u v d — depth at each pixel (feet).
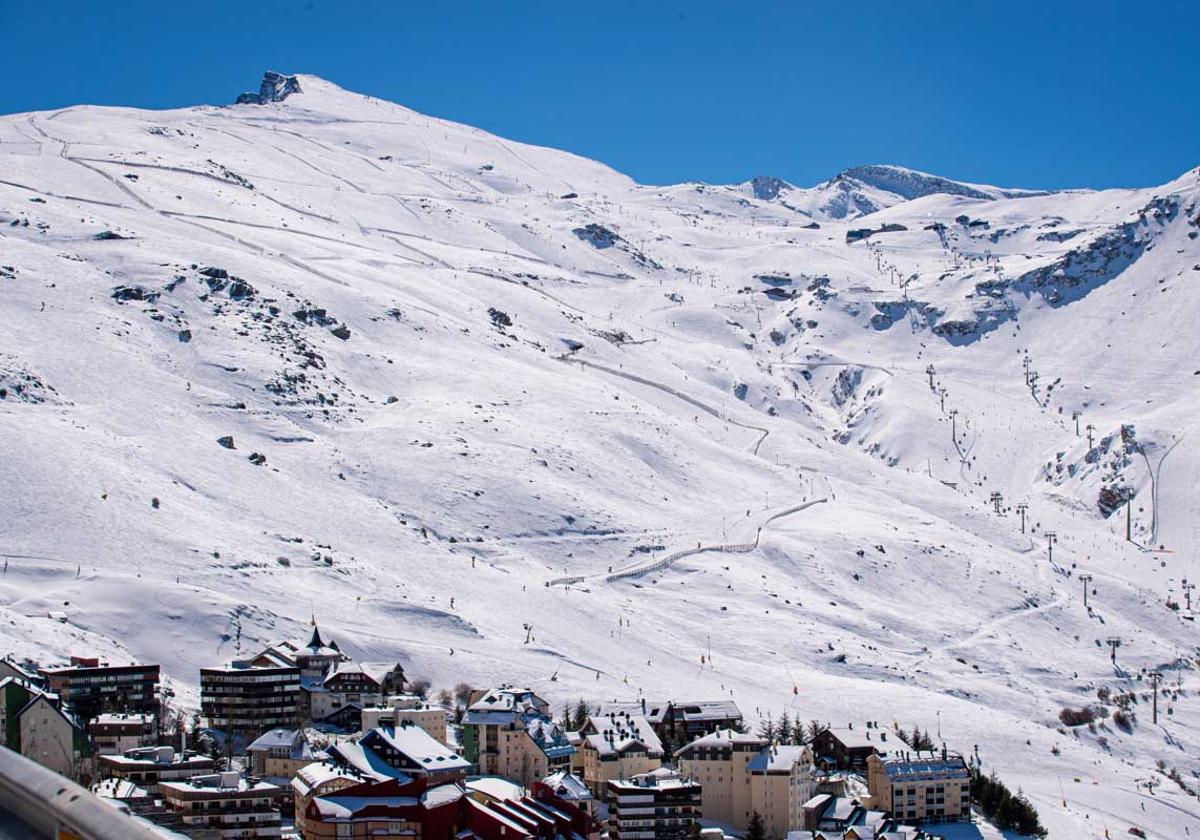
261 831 613.11
